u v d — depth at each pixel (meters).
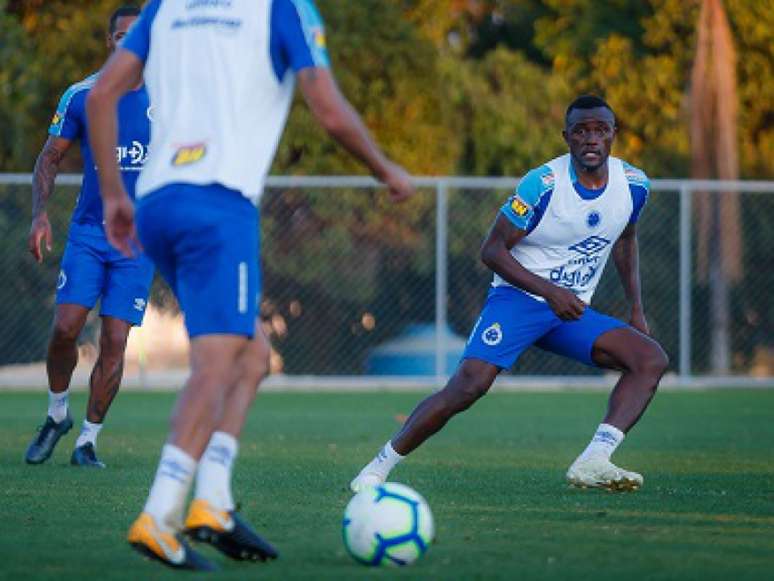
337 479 27.42
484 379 24.91
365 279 60.16
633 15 86.00
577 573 16.39
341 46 71.38
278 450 34.72
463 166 75.62
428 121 73.56
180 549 16.12
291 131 69.31
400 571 16.47
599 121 24.98
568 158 25.56
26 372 58.38
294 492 25.02
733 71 72.56
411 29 72.69
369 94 72.12
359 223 60.16
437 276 59.34
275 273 59.72
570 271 25.94
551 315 25.33
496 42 91.06
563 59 84.06
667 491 25.69
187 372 59.28
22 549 17.92
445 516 21.78
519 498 24.36
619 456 33.81
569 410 50.50
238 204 16.44
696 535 19.70
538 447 36.16
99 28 71.75
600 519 21.50
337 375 60.16
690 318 63.16
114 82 16.92
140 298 29.44
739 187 61.53
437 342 59.38
